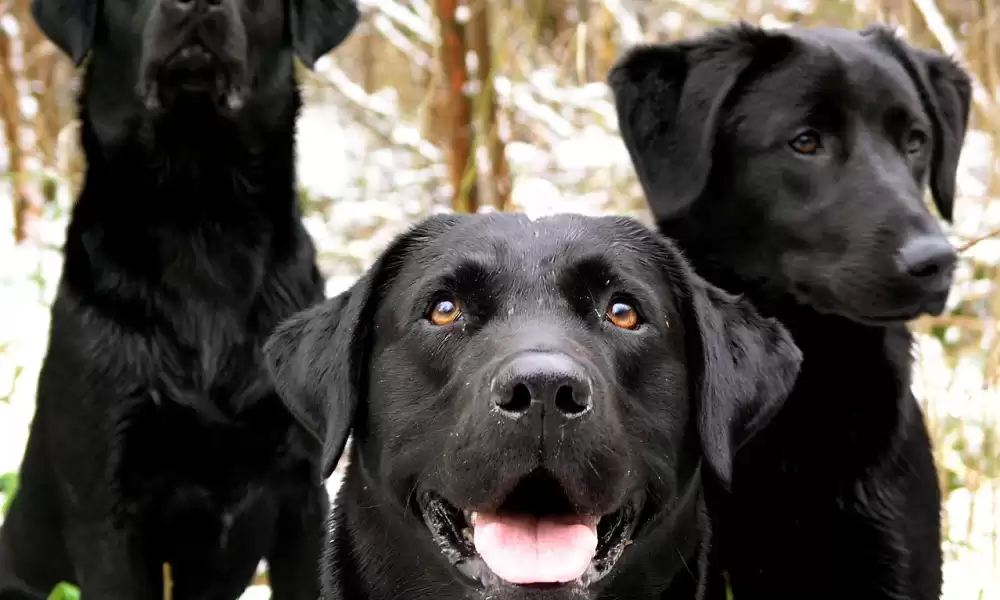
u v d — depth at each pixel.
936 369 1.39
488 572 0.87
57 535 1.17
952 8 2.10
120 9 1.15
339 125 2.69
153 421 1.11
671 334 0.94
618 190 1.96
